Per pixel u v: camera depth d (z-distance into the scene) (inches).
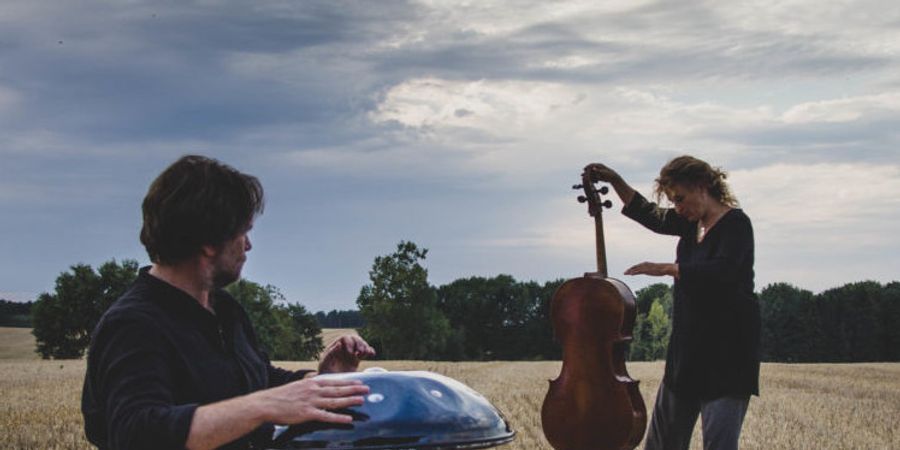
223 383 105.3
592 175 258.4
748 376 215.3
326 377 94.7
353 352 134.4
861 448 466.3
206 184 102.1
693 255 227.8
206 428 87.4
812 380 1066.1
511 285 4138.8
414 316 2706.7
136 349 97.6
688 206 221.8
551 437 253.3
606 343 249.1
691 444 424.2
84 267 2965.1
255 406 87.9
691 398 223.8
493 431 92.8
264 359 129.3
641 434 249.1
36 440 449.7
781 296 3690.9
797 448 461.4
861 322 3585.1
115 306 101.6
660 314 3302.2
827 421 593.3
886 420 605.3
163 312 102.4
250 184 105.8
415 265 2768.2
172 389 98.3
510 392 789.2
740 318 215.9
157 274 106.7
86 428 102.3
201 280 105.9
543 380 981.8
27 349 3371.1
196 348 103.2
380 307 2701.8
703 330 217.2
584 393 249.8
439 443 87.6
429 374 97.3
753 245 219.6
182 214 101.3
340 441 86.9
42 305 2945.4
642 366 1475.1
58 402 677.3
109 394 95.4
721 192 222.4
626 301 248.7
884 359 3572.8
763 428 541.0
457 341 3782.0
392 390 91.7
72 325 2915.8
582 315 251.9
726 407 215.5
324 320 4958.2
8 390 812.0
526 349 4065.0
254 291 2994.6
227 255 105.7
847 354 3590.1
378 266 2753.4
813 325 3624.5
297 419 87.4
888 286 3700.8
